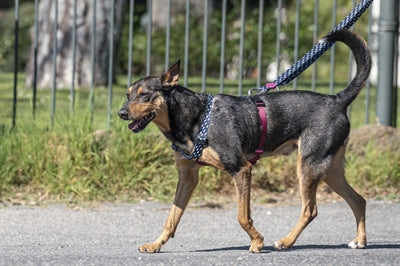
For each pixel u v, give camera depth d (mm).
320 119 9312
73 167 12336
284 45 23641
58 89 19906
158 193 12344
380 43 14125
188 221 11109
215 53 23641
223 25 13500
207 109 9016
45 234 10047
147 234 10281
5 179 12219
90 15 20156
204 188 12625
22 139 12602
